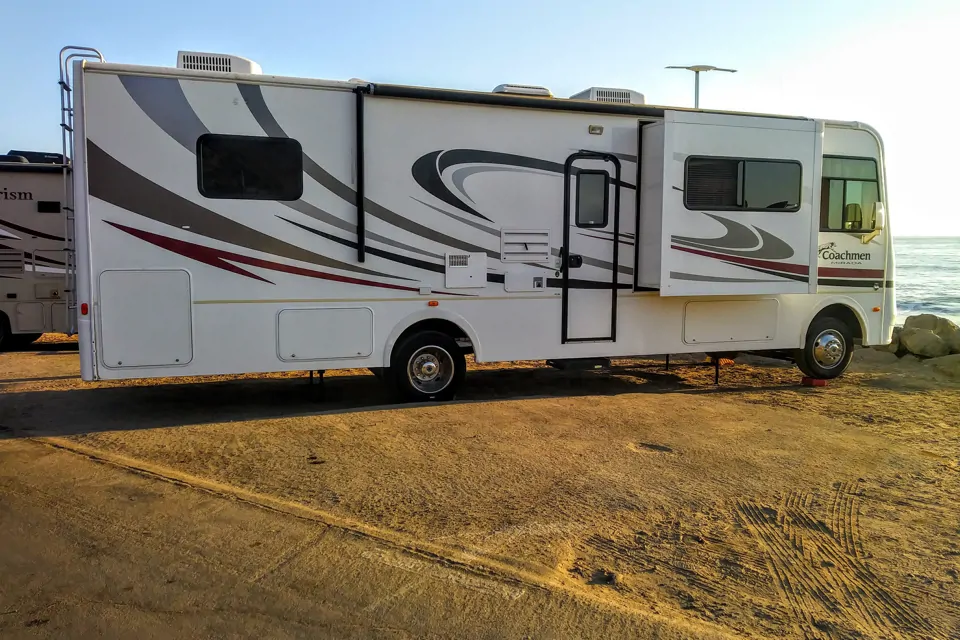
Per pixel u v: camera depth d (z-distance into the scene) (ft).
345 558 11.63
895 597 10.98
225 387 26.27
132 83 19.40
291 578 10.96
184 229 20.04
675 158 23.36
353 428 19.70
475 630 9.68
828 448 18.70
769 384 28.22
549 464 16.84
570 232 23.77
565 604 10.37
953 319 61.98
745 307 26.14
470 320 22.99
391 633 9.58
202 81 19.92
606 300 24.41
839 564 12.05
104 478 15.23
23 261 33.53
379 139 21.54
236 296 20.63
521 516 13.66
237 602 10.27
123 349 19.85
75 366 30.40
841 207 27.09
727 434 19.84
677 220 23.57
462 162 22.43
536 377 29.53
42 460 16.46
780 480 16.14
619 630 9.76
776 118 24.82
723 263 24.32
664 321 25.20
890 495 15.31
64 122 20.17
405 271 22.16
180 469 15.97
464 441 18.57
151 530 12.60
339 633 9.56
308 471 16.01
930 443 19.33
